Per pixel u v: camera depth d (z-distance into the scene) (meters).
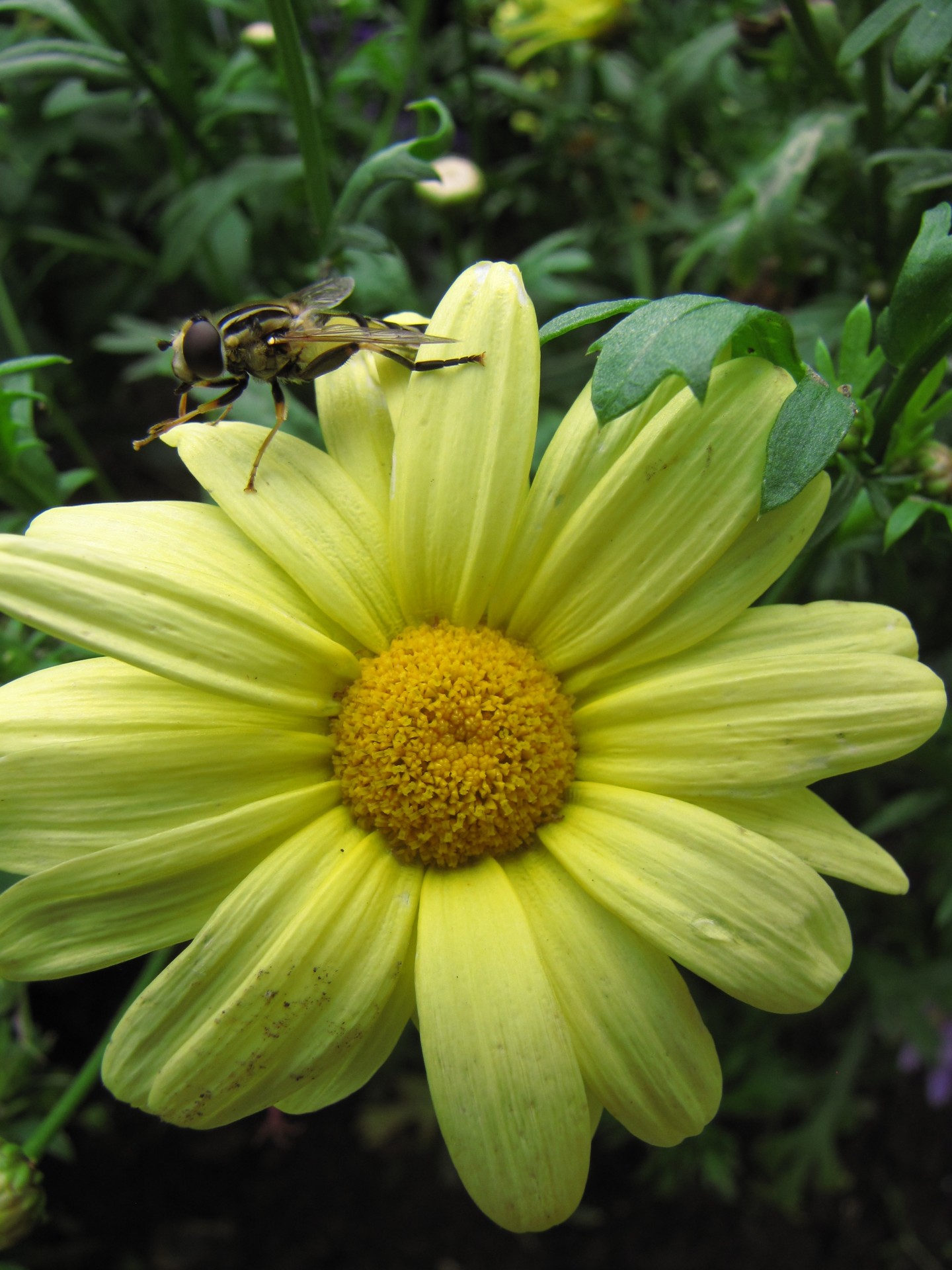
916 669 0.07
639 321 0.07
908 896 0.16
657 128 0.16
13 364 0.09
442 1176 0.18
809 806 0.08
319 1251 0.18
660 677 0.08
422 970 0.08
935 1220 0.18
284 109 0.13
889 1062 0.17
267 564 0.08
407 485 0.08
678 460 0.08
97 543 0.08
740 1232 0.18
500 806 0.08
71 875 0.07
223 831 0.08
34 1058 0.12
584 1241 0.18
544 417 0.13
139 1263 0.17
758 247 0.12
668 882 0.08
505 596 0.08
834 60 0.11
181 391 0.09
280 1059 0.08
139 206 0.16
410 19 0.13
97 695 0.08
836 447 0.07
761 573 0.08
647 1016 0.08
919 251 0.08
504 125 0.19
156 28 0.13
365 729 0.08
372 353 0.09
